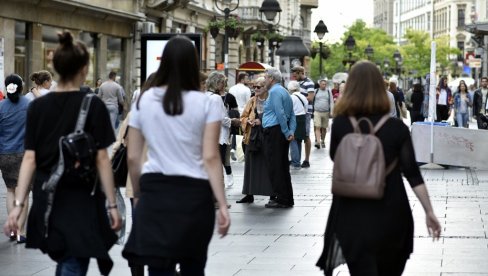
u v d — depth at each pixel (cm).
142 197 949
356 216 984
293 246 1695
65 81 1014
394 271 1023
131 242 962
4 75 4816
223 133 2505
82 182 1003
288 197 2269
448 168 3484
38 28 5147
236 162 3619
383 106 1000
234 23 6100
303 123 3303
